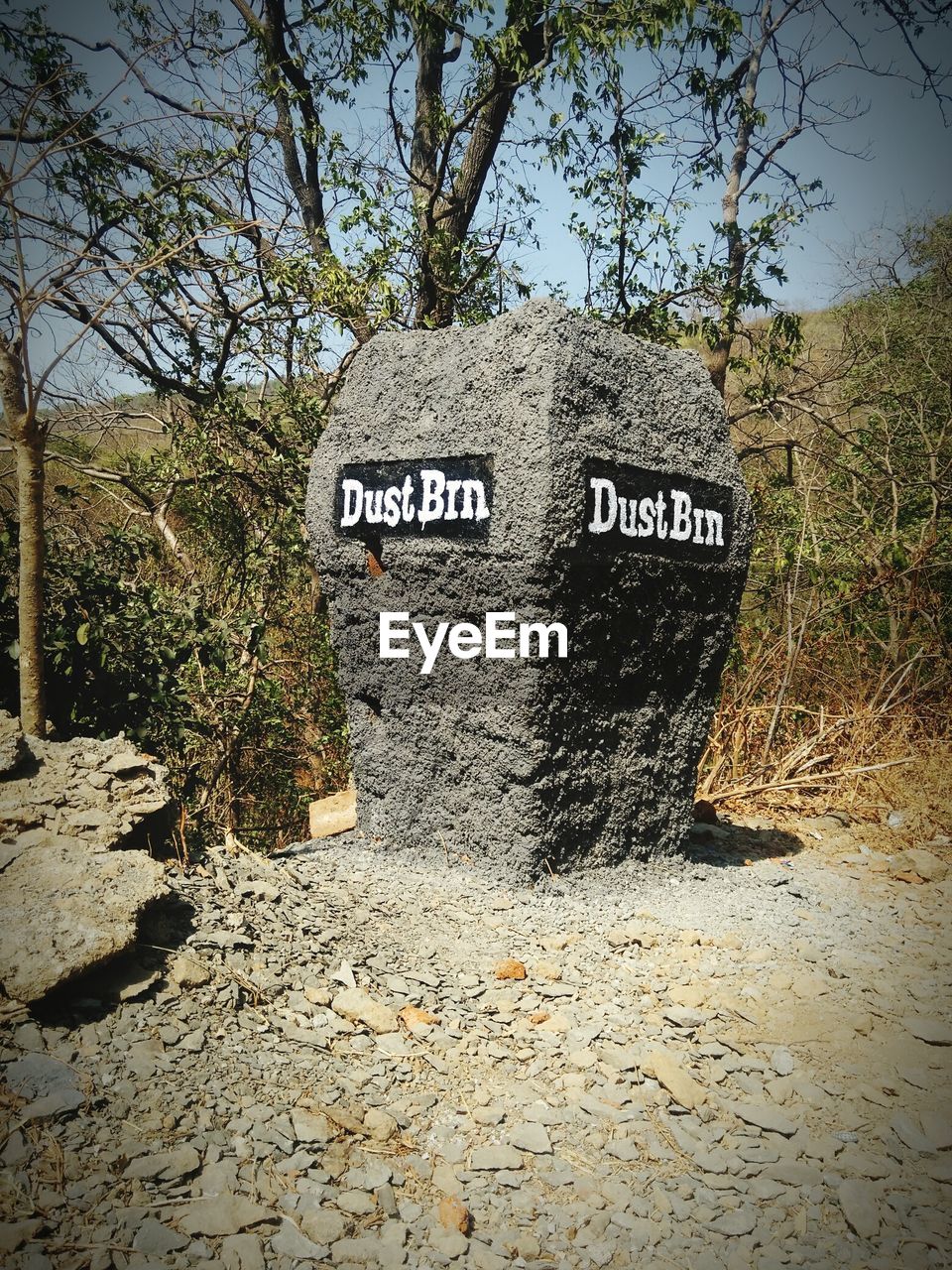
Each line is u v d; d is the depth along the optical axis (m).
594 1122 2.74
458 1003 3.29
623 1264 2.22
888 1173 2.56
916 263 11.52
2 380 3.75
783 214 8.00
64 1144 2.30
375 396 4.53
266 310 7.47
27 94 5.62
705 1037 3.19
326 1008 3.14
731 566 4.73
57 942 2.79
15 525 4.85
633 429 4.26
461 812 4.36
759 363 8.60
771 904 4.41
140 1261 2.02
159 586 5.94
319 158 8.51
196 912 3.43
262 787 7.34
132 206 7.02
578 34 7.20
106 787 3.63
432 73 9.55
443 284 7.82
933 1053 3.14
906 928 4.25
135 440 10.01
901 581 7.76
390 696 4.57
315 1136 2.50
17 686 4.84
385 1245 2.19
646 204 8.12
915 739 6.92
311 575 7.89
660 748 4.66
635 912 4.14
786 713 7.25
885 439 8.99
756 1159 2.60
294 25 8.65
